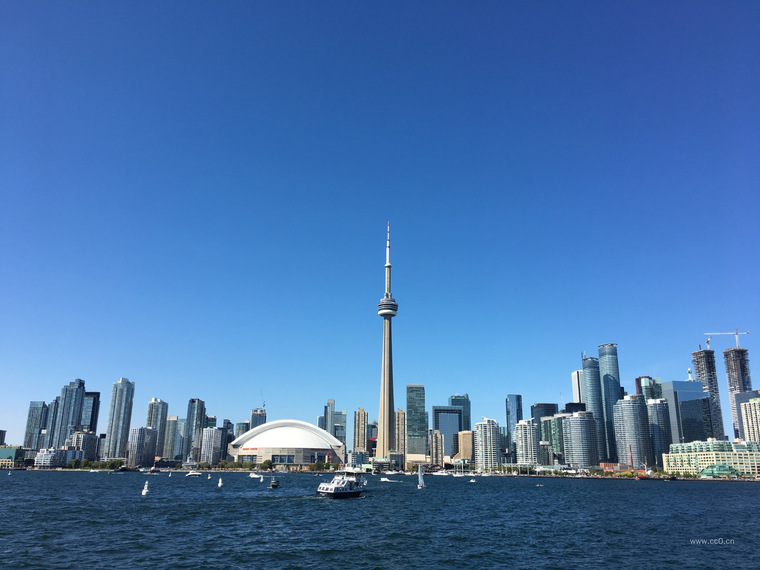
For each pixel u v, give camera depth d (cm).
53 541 10988
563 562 9931
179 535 12000
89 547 10400
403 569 9106
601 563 9919
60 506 17950
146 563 9075
